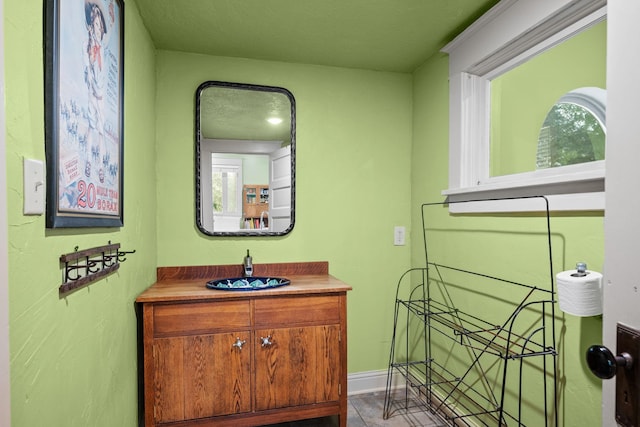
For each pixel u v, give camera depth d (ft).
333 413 6.38
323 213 7.96
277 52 7.27
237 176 7.45
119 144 4.46
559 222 4.60
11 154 2.20
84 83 3.34
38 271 2.54
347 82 8.07
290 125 7.70
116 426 4.48
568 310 3.82
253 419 6.05
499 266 5.66
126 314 4.97
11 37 2.22
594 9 4.39
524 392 5.14
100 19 3.76
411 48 7.13
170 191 7.14
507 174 6.06
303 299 6.27
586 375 4.24
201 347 5.82
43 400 2.60
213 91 7.34
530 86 5.61
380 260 8.25
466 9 5.74
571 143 4.99
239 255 7.49
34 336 2.47
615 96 2.17
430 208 7.61
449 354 6.93
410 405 7.50
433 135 7.50
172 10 5.72
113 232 4.34
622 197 2.13
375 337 8.22
